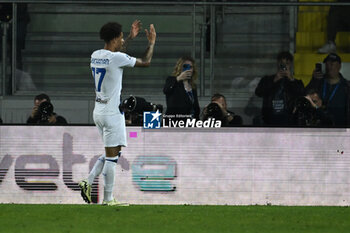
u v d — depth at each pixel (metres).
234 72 31.94
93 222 24.09
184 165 31.34
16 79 31.91
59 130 31.41
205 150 31.44
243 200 31.33
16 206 29.23
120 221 24.39
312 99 31.73
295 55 31.89
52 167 31.30
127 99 30.56
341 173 31.42
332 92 31.70
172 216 26.05
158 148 31.38
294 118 31.67
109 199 28.88
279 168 31.38
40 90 31.83
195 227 23.19
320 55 31.88
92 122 31.59
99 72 27.08
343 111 31.62
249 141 31.44
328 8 31.86
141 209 28.14
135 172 31.27
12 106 31.67
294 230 22.86
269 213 27.52
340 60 31.81
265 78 31.88
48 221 24.36
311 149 31.48
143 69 31.78
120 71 27.25
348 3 31.78
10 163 31.31
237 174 31.34
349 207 30.28
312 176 31.41
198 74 31.89
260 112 31.72
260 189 31.36
